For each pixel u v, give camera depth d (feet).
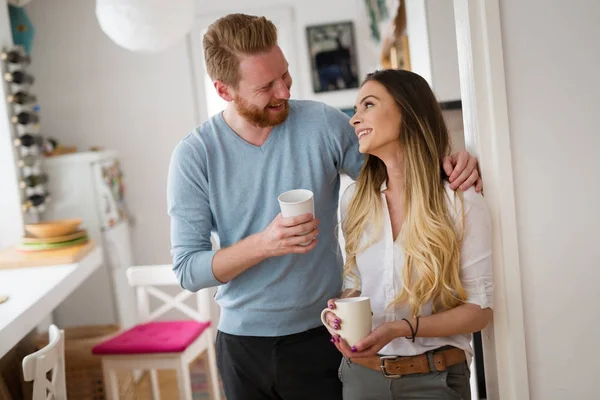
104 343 11.17
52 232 12.75
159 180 18.24
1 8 13.75
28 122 13.73
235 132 6.96
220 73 6.61
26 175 14.10
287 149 6.95
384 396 5.98
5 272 11.62
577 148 5.97
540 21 5.86
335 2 18.53
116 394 11.19
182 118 18.16
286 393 7.18
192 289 6.81
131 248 18.25
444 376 5.84
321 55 18.69
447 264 5.63
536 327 6.17
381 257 6.07
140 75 18.01
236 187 6.96
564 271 6.10
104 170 15.56
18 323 8.73
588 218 6.04
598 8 5.82
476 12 5.90
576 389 6.21
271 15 18.47
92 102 18.01
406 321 5.62
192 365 16.66
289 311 7.00
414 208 5.76
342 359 6.57
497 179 5.97
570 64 5.89
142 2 10.80
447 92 10.16
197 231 6.94
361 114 6.01
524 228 6.07
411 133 5.87
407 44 12.33
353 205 6.31
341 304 5.62
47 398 8.11
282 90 6.56
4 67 13.62
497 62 5.86
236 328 7.15
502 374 6.23
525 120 5.96
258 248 6.26
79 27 17.78
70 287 11.15
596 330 6.13
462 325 5.60
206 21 18.17
